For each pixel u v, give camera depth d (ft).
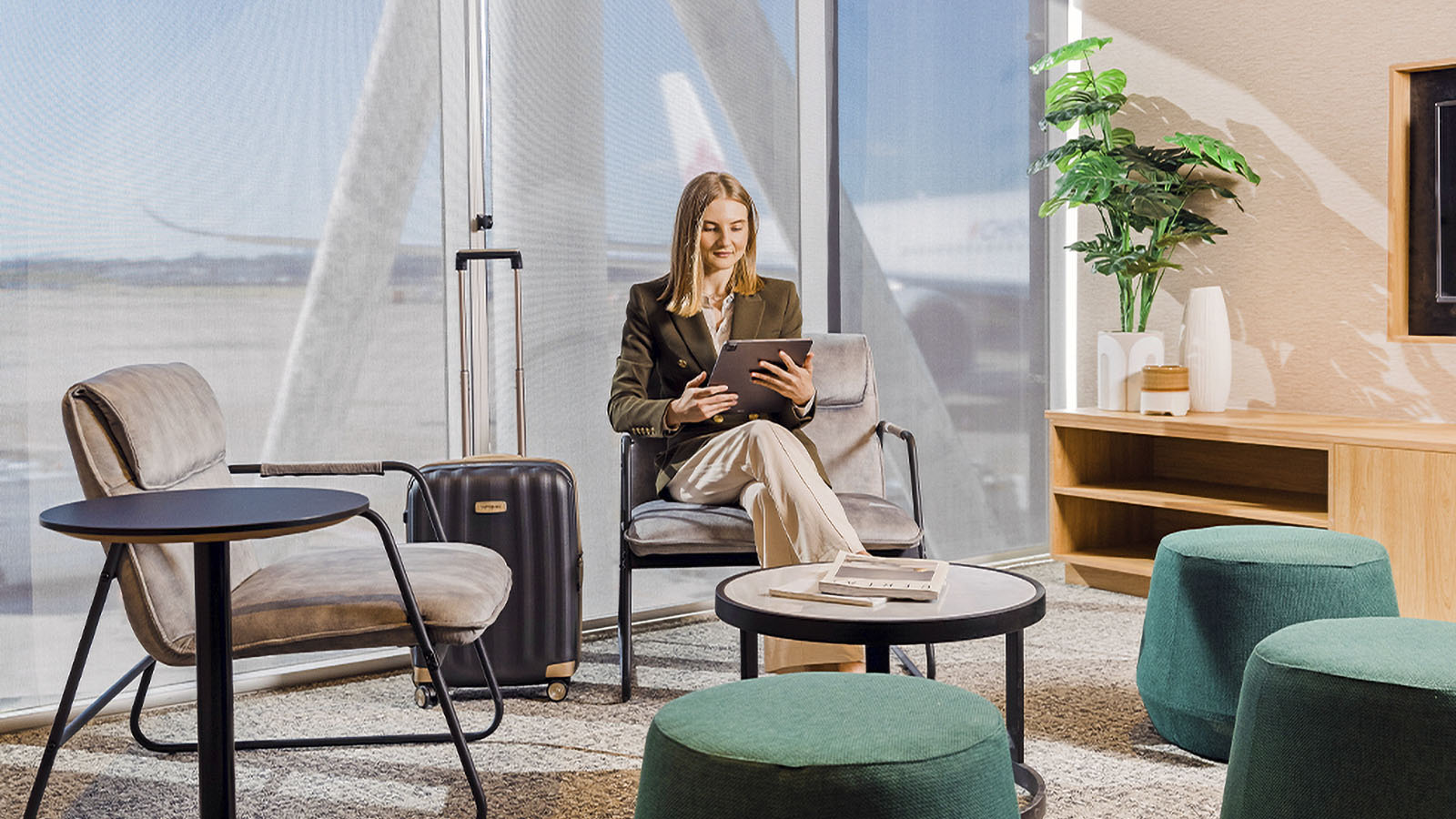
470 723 8.51
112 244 8.79
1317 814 5.48
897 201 13.03
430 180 10.13
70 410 6.21
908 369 13.17
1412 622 6.25
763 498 8.40
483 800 6.40
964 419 13.60
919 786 4.25
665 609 11.65
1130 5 13.38
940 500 13.44
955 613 6.01
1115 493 12.12
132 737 8.40
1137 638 10.62
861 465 10.36
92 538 4.99
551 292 10.82
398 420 10.06
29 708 8.65
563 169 10.83
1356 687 5.40
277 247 9.44
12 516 8.53
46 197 8.53
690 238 9.77
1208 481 12.78
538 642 8.98
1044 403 14.23
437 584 6.60
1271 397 12.32
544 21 10.66
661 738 4.61
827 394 10.41
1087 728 8.20
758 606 6.23
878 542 8.91
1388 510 10.02
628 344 9.93
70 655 8.79
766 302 10.09
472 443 10.41
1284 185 12.09
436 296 10.21
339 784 7.31
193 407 7.20
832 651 7.90
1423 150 11.07
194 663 6.32
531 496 8.99
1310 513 10.71
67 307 8.64
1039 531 14.26
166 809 6.99
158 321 8.98
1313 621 6.62
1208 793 6.99
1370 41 11.35
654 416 9.18
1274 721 5.67
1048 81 14.06
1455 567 9.62
